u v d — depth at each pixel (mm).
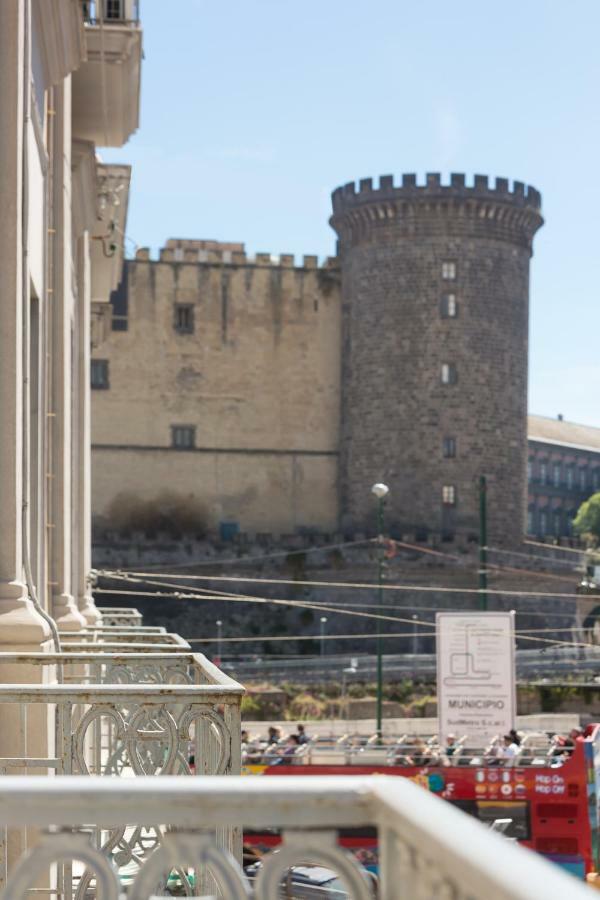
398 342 124250
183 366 129625
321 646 120625
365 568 121625
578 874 41875
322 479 130375
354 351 127250
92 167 26266
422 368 123500
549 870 2518
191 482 128625
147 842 10344
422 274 123812
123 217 36875
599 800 42656
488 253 125000
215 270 130875
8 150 13102
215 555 121875
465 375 123750
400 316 124438
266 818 3732
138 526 127188
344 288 130000
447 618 53406
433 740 53188
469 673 52906
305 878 18938
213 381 130125
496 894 2494
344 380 129375
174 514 128000
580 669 100938
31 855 3770
